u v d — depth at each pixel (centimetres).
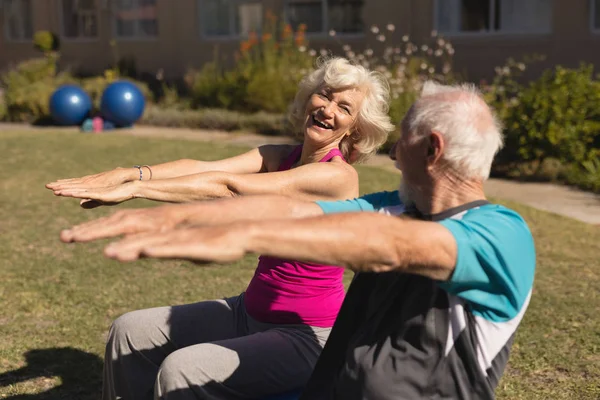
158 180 246
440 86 205
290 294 262
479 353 192
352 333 212
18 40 1892
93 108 1389
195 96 1412
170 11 1653
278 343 248
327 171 263
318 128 285
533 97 910
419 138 195
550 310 461
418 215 202
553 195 801
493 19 1309
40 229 649
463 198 195
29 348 404
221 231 158
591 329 432
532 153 904
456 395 193
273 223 163
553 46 1255
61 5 1812
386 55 1209
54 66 1647
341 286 272
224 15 1603
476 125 192
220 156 983
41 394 357
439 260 173
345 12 1459
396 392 193
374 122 288
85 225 161
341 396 201
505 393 357
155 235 155
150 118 1330
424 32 1360
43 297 481
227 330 276
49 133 1215
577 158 880
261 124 1234
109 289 497
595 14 1224
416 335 193
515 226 187
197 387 232
